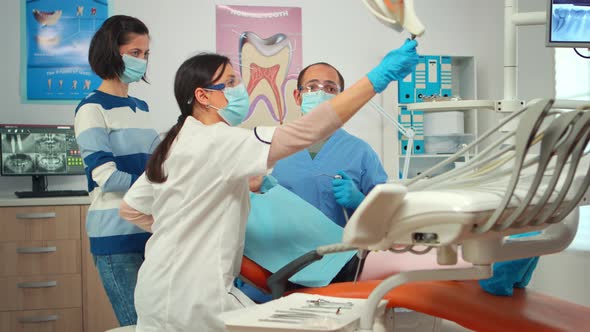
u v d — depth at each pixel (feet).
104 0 13.17
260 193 7.16
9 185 12.62
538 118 3.13
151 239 5.67
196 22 13.65
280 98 14.14
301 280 6.72
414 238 3.53
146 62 7.55
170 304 5.39
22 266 10.97
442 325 7.33
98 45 7.34
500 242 3.92
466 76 14.87
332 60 14.42
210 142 5.34
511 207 3.48
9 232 10.91
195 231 5.48
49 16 12.93
